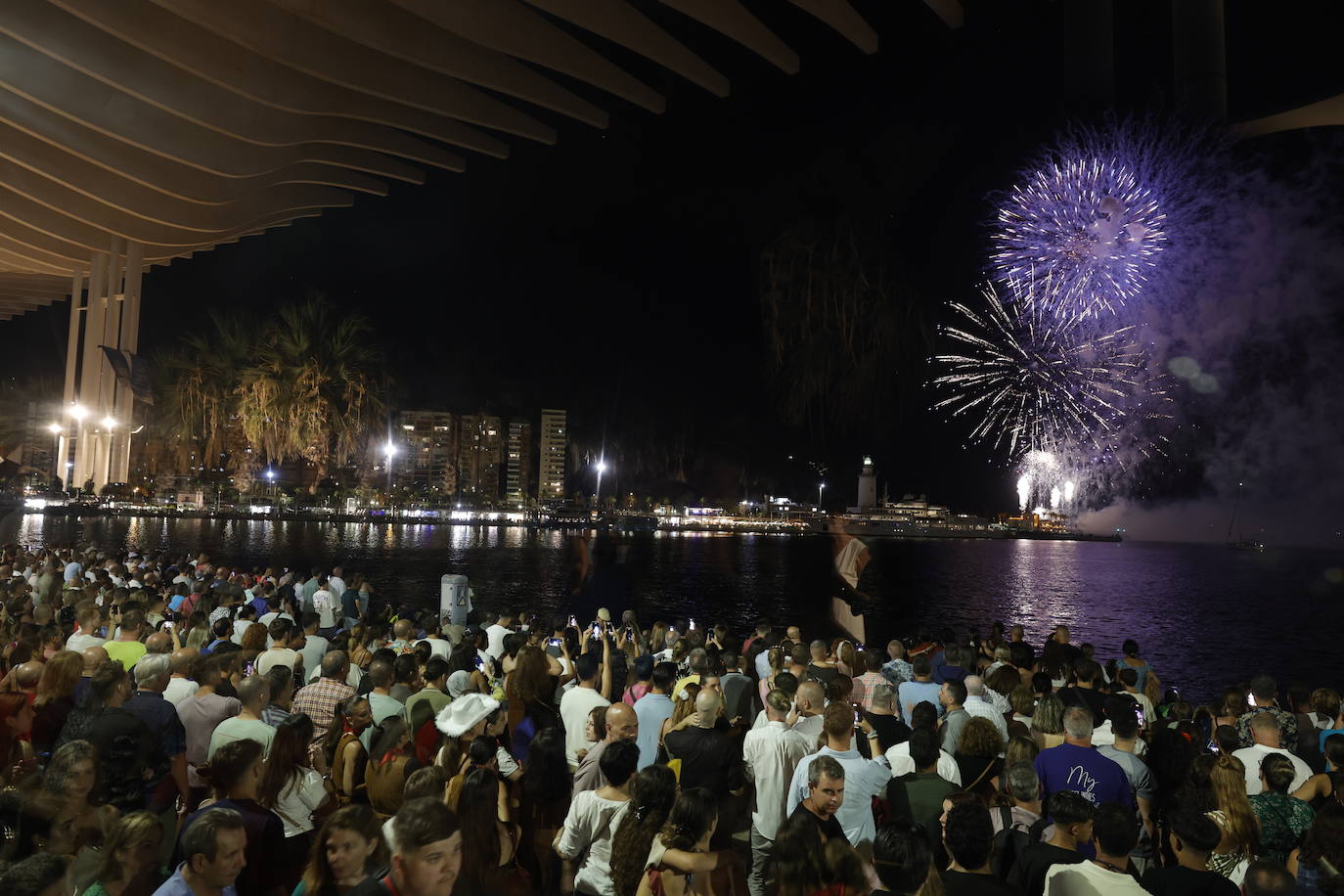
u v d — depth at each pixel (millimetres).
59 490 53000
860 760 4387
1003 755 4926
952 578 55531
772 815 4594
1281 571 79375
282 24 15016
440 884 2582
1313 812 4133
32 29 17312
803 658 6621
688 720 4707
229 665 5371
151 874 3299
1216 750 5852
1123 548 153625
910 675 6668
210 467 90625
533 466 188125
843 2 12594
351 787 4695
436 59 14594
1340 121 39938
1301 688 6492
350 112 19781
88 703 4266
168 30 16422
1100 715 6316
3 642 7539
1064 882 3312
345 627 11312
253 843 3363
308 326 87625
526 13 13742
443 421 174000
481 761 3998
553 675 5547
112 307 46406
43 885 2428
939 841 4078
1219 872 3773
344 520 89125
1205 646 26219
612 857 3324
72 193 32875
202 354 88688
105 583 12023
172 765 4500
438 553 48125
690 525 146000
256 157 24969
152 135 22359
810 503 184500
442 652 8008
